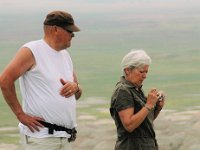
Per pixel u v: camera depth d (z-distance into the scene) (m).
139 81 8.60
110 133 17.45
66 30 8.25
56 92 8.23
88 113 93.69
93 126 18.48
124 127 8.47
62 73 8.35
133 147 8.55
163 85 166.50
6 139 75.38
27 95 8.27
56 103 8.21
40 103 8.16
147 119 8.55
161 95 8.63
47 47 8.27
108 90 151.50
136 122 8.34
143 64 8.51
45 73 8.19
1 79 8.01
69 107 8.34
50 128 8.20
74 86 8.38
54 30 8.25
